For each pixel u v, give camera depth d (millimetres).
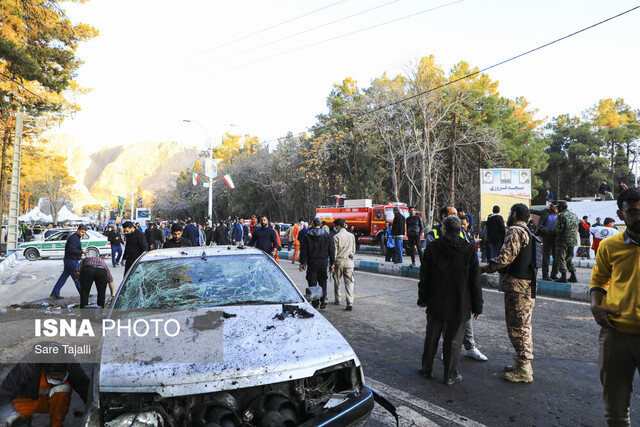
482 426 3494
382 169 36219
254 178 48594
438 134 34188
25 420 3283
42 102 21109
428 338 4547
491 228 10789
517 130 42562
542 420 3588
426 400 4016
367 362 5094
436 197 37438
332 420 2584
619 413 2652
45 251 19516
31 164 38469
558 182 55469
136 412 2416
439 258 4398
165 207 71750
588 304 8039
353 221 22859
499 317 7188
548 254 10211
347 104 38875
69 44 20578
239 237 19672
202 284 3742
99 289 7320
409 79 31859
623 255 2598
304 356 2732
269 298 3660
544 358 5141
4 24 17750
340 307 8188
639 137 57250
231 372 2541
